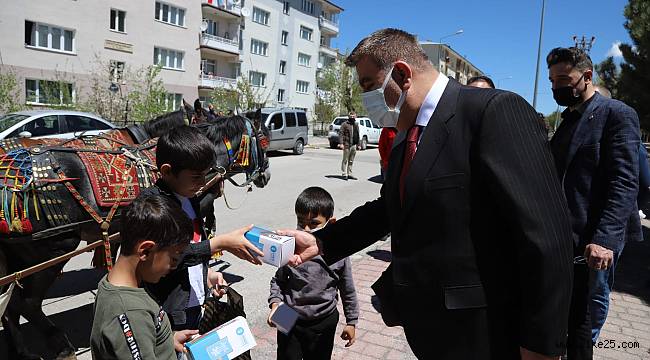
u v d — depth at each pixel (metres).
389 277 1.78
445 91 1.51
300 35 40.94
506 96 1.39
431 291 1.48
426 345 1.53
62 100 18.03
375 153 21.89
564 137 2.79
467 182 1.40
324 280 2.38
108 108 19.81
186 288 2.00
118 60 24.25
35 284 2.85
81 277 4.72
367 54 1.59
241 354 1.87
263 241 1.90
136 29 24.92
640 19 13.44
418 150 1.48
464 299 1.42
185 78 28.67
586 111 2.67
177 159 1.97
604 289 2.94
